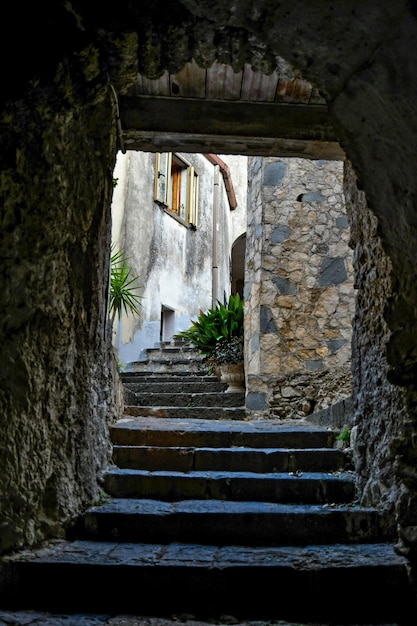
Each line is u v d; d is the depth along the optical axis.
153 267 10.02
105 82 2.33
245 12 1.88
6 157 2.15
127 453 3.14
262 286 5.43
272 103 3.06
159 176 10.52
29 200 2.26
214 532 2.49
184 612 2.03
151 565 2.11
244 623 1.95
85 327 2.72
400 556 2.22
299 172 5.64
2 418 2.14
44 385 2.38
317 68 2.02
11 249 2.20
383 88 1.87
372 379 2.72
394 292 2.30
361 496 2.72
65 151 2.40
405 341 2.27
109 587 2.08
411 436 2.29
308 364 5.30
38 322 2.33
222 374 5.73
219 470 3.10
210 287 12.05
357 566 2.10
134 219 9.47
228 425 3.91
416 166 1.92
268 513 2.50
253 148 3.23
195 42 2.10
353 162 2.21
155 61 2.24
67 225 2.49
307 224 5.55
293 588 2.07
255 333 5.39
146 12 1.94
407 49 1.70
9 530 2.16
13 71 2.04
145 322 9.62
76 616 1.96
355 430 2.99
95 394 2.87
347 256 5.49
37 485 2.32
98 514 2.51
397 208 2.10
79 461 2.63
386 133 1.98
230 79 2.86
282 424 4.12
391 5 1.63
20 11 1.90
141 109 3.00
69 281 2.56
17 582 2.09
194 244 11.59
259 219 5.62
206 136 3.08
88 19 1.98
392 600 2.06
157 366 8.18
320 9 1.76
